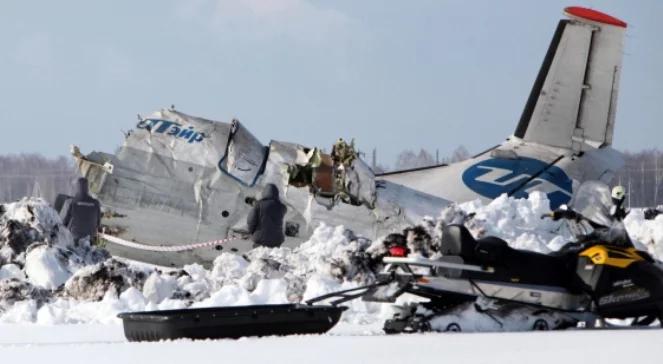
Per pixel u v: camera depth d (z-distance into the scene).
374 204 83.31
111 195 80.69
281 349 27.06
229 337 30.81
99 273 50.00
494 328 31.72
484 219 62.41
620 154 94.56
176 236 81.50
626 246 33.50
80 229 73.50
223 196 81.69
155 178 81.31
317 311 31.94
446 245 32.31
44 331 38.25
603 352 25.02
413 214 84.12
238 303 45.34
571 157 94.00
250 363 24.61
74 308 45.22
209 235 81.56
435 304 32.56
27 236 62.19
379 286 32.25
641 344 26.44
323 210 82.56
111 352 27.61
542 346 26.62
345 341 28.64
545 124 94.19
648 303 32.25
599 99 94.06
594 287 32.25
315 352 26.30
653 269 32.31
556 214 34.19
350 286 46.16
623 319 33.34
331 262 53.47
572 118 94.06
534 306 32.25
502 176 93.19
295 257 58.69
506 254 32.25
